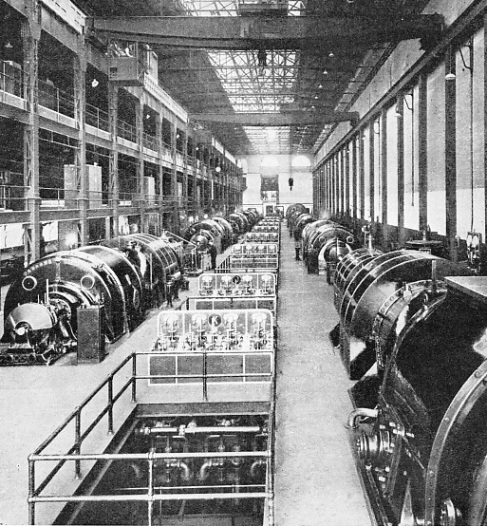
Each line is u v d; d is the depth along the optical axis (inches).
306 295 798.5
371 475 241.9
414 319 236.7
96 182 864.9
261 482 360.2
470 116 549.3
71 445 289.1
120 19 705.0
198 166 1862.7
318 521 224.5
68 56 753.6
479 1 480.7
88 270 482.9
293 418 332.8
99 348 449.7
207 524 348.2
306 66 1282.0
